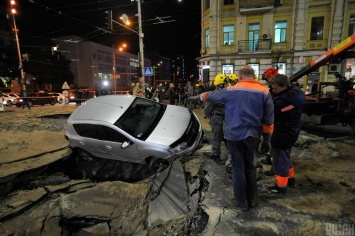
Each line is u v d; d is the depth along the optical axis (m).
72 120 5.91
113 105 5.98
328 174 3.80
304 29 17.67
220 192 3.42
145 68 16.58
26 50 40.81
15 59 43.16
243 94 2.71
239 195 2.89
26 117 11.31
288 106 2.90
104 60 68.69
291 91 2.94
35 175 5.14
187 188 3.75
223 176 3.92
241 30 19.16
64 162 5.92
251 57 19.09
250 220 2.76
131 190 4.16
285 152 3.18
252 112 2.67
